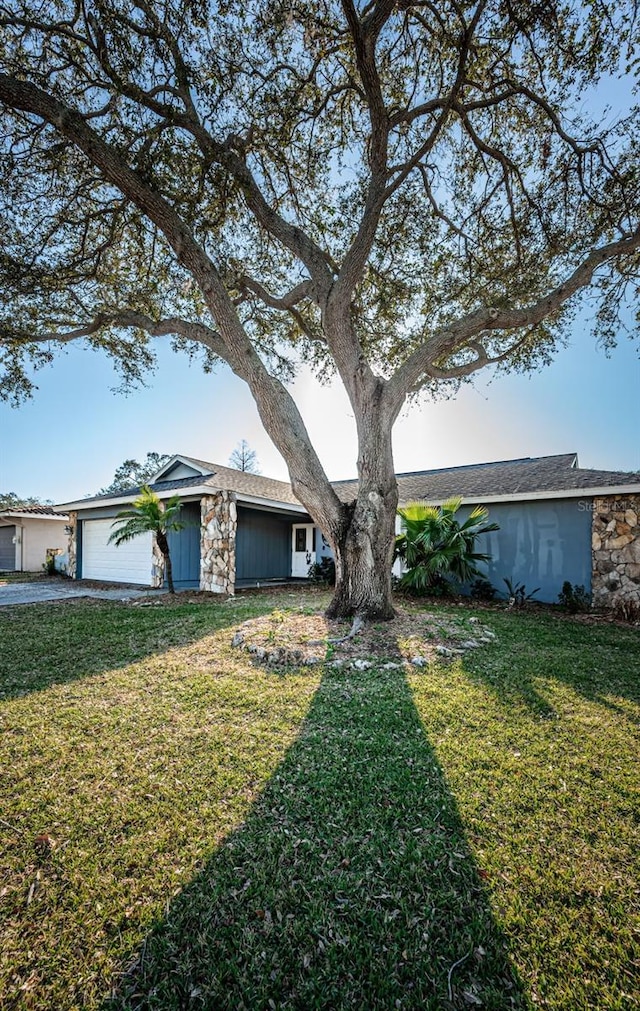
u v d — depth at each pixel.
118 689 4.07
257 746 3.03
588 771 2.74
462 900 1.81
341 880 1.91
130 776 2.69
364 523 6.09
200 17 4.72
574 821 2.29
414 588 10.55
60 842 2.15
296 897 1.83
